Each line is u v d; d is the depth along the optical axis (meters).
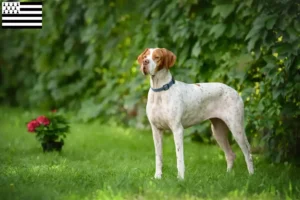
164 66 7.24
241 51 9.77
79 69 14.95
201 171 8.21
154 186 6.64
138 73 12.60
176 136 7.36
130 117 13.62
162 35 11.67
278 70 8.62
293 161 9.06
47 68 15.65
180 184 6.73
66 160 9.07
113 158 9.56
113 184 6.77
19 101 17.42
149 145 11.04
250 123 9.29
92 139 11.59
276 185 7.00
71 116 14.68
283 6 8.24
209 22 10.29
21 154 9.71
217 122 8.14
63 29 15.12
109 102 13.74
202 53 10.52
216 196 6.38
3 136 11.91
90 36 13.77
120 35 13.53
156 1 11.44
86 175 7.71
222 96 7.78
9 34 17.20
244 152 7.87
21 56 17.42
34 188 6.70
